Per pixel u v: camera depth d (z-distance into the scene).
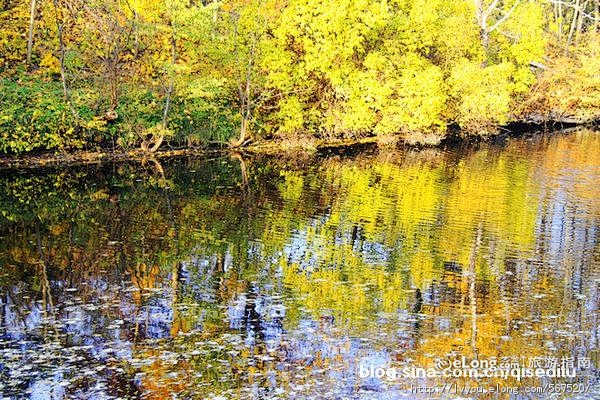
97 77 23.14
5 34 24.55
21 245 13.41
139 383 8.22
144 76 24.42
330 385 8.36
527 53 33.62
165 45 24.42
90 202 16.94
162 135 22.62
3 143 20.11
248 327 9.89
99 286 11.33
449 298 11.27
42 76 23.58
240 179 20.31
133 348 9.11
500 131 33.44
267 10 25.61
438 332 9.95
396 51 28.06
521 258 13.51
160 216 15.86
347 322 10.19
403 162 24.52
